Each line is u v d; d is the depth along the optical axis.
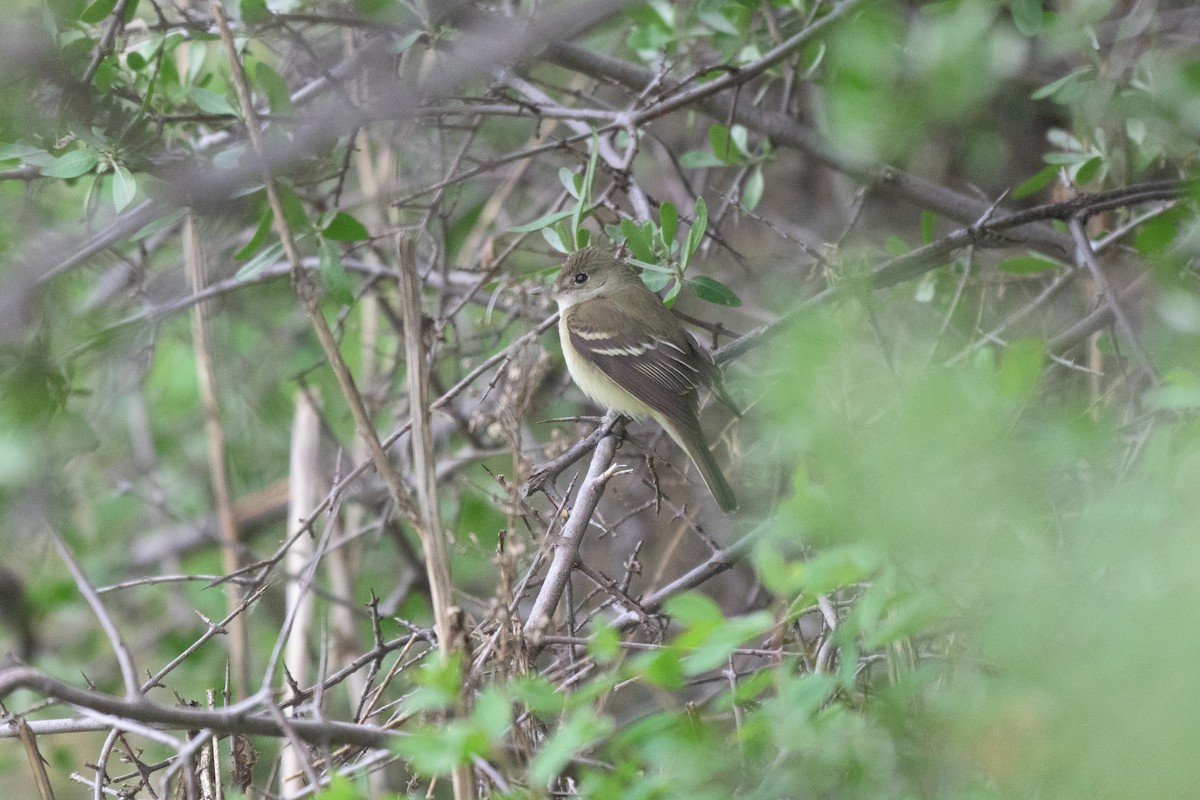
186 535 16.03
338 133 10.08
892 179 12.08
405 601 13.71
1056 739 4.69
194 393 16.28
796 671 7.34
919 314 12.45
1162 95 9.12
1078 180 11.42
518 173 14.23
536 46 9.46
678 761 5.32
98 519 15.93
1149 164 11.67
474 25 10.20
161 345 16.67
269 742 11.18
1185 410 6.52
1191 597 4.36
